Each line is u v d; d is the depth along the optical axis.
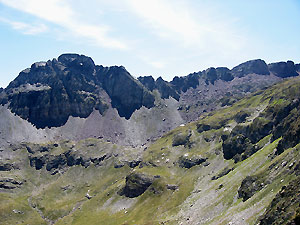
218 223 139.50
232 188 180.50
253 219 116.12
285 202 98.06
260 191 140.88
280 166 146.88
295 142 167.50
